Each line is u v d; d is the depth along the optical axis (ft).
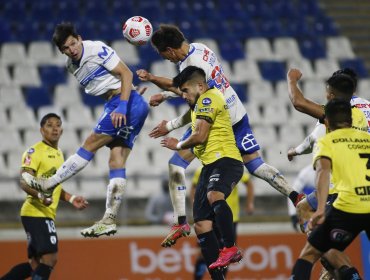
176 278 131.85
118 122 78.28
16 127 168.86
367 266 132.36
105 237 131.34
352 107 78.69
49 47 191.11
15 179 138.31
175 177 87.15
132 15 206.49
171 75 186.50
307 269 71.46
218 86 83.51
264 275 134.00
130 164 163.43
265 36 209.15
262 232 135.85
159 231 133.90
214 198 78.13
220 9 215.72
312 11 221.87
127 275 130.62
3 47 188.34
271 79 194.70
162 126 86.48
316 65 202.28
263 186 153.07
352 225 70.03
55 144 97.09
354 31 219.41
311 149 82.94
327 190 68.74
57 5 205.26
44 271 93.76
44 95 177.68
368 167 69.82
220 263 77.30
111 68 80.18
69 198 97.81
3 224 136.15
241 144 85.56
